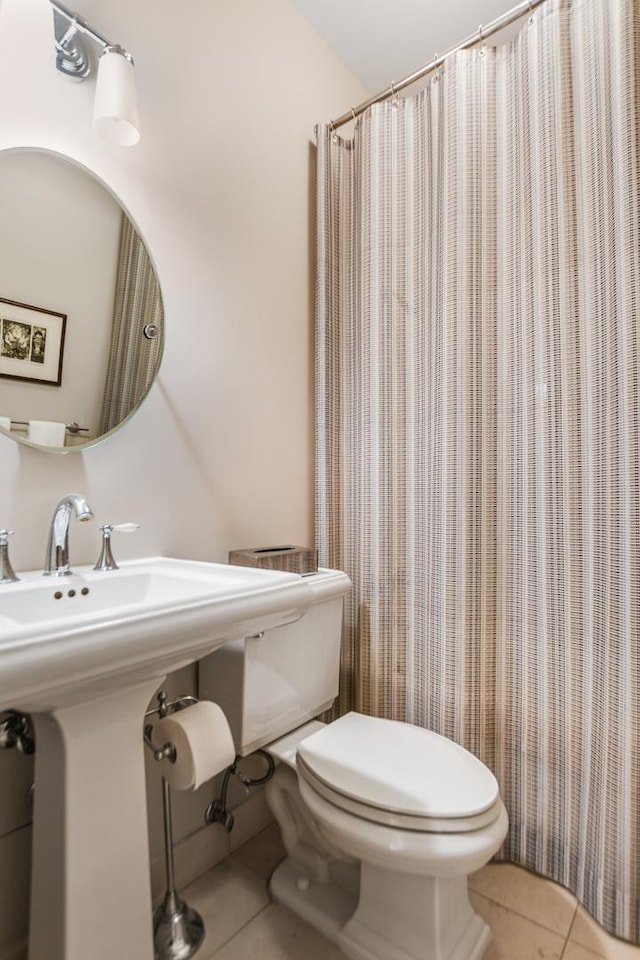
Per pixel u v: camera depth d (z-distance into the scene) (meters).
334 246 1.61
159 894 1.13
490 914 1.11
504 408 1.31
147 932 0.88
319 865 1.16
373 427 1.49
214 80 1.30
